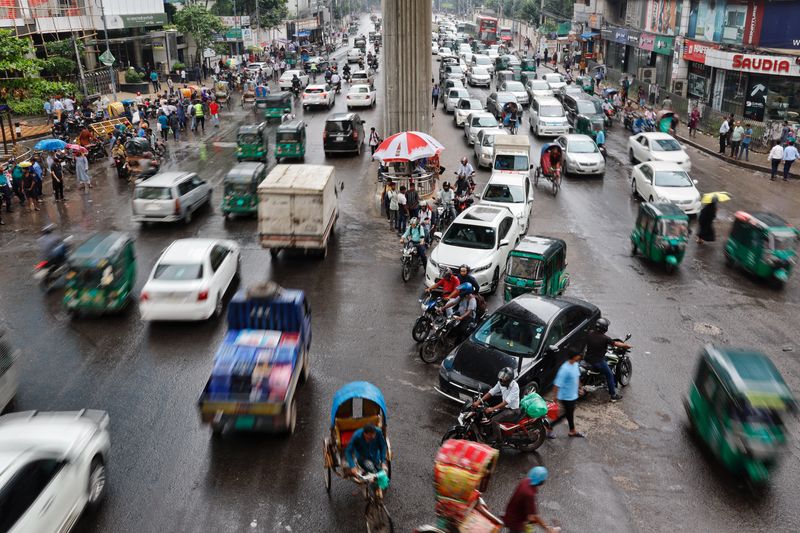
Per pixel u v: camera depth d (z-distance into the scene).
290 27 92.44
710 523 9.19
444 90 50.22
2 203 24.77
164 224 23.17
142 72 52.84
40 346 14.53
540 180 29.28
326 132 33.09
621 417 11.82
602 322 12.27
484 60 62.12
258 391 10.62
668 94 44.47
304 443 10.98
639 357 14.10
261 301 12.19
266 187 18.84
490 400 10.91
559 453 10.77
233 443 10.99
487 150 30.48
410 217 22.27
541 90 47.28
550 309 13.01
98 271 15.46
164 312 15.15
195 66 59.62
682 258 19.42
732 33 39.84
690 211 23.75
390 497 9.65
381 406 9.59
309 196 18.88
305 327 12.79
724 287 18.14
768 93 36.47
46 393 12.59
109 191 27.59
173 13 65.31
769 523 9.20
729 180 29.17
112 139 33.59
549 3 90.62
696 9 43.97
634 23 57.41
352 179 29.31
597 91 54.59
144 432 11.29
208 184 25.44
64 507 8.61
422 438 11.11
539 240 16.94
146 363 13.76
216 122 41.97
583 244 21.50
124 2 51.12
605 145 36.84
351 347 14.45
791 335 15.23
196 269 15.41
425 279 18.28
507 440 10.57
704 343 14.79
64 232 22.25
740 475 10.05
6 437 9.12
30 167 25.03
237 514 9.34
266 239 19.27
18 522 7.74
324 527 9.09
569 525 9.11
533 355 12.09
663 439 11.17
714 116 38.12
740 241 19.11
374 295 17.36
